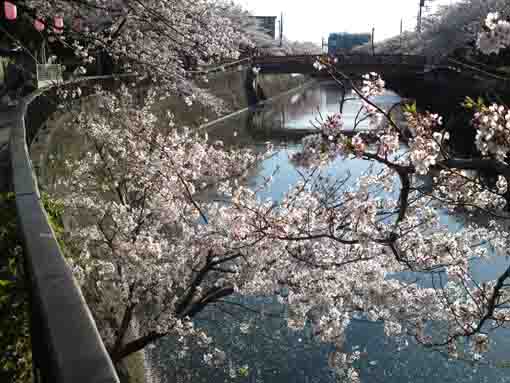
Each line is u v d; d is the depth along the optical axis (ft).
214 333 33.88
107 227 29.43
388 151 16.46
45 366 4.80
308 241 22.17
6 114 50.19
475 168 12.55
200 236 23.80
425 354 31.96
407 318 22.74
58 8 37.91
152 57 43.47
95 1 38.06
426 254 20.77
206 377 30.30
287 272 22.39
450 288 23.52
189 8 44.50
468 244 22.30
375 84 15.83
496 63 117.29
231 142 101.71
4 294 9.46
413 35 206.90
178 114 91.71
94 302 25.17
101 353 4.23
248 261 21.91
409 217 21.53
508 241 22.30
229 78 148.56
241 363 31.17
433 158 12.95
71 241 24.44
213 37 47.85
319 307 21.76
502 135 12.21
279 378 30.25
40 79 61.00
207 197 30.35
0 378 8.69
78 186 32.78
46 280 6.20
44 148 34.99
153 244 22.90
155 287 22.99
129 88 61.00
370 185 21.94
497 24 11.50
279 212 22.99
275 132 122.11
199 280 23.49
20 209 10.58
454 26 137.18
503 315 19.80
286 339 33.27
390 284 22.49
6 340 8.97
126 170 30.19
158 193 27.02
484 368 30.53
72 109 45.50
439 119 14.35
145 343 22.88
